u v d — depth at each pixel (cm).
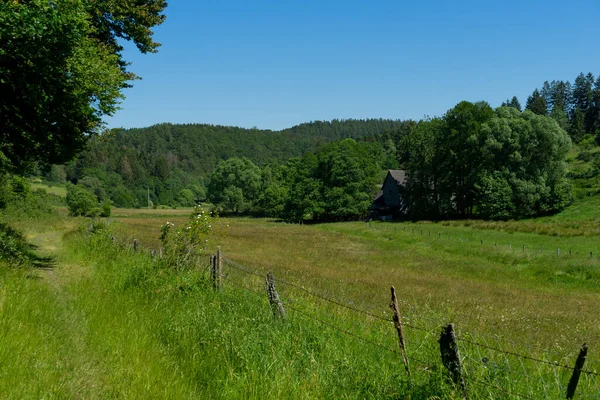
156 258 1422
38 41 1273
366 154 9988
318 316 838
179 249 1380
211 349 742
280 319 809
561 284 2716
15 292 909
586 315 1631
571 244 3988
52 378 577
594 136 13100
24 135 1560
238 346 720
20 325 714
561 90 18400
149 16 2386
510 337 1052
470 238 4784
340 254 3694
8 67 1329
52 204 6319
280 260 3027
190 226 1416
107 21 2277
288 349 703
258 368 645
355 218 9688
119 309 970
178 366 684
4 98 1419
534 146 7200
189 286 1102
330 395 575
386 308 1273
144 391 584
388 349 625
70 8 1326
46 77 1377
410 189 8844
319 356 672
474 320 1195
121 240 2616
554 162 7288
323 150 10219
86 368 640
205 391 618
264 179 13500
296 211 9694
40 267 1596
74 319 880
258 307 890
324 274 2339
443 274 2834
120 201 16462
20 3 1253
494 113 8162
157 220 8238
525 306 1750
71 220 5156
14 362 592
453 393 489
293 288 1132
